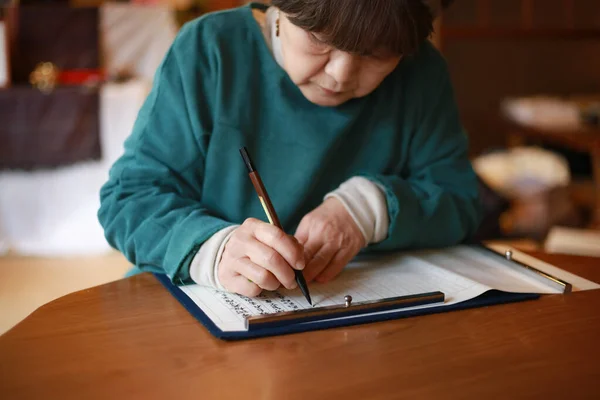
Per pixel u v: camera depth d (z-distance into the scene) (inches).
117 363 22.0
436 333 24.9
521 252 37.5
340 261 31.1
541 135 93.4
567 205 88.7
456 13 102.3
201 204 34.6
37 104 101.9
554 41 108.3
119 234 32.4
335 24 27.8
